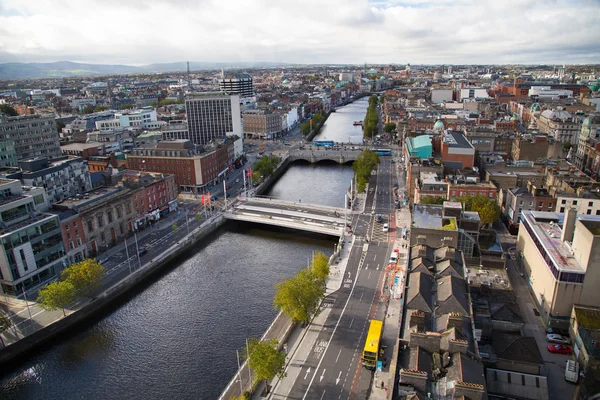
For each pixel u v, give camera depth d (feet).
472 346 264.31
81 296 433.07
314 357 346.33
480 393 210.59
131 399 326.85
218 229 652.48
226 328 408.26
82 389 338.95
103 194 576.61
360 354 348.79
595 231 346.13
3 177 573.74
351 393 307.99
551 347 336.49
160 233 609.83
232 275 512.22
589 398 267.39
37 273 467.93
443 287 330.95
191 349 379.55
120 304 453.58
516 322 341.00
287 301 358.84
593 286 339.16
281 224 632.79
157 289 482.69
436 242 428.56
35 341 387.34
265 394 309.01
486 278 409.69
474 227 479.00
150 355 373.61
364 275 476.54
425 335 253.03
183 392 331.77
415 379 222.28
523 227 469.98
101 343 391.86
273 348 308.40
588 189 566.36
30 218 477.36
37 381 348.59
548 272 370.73
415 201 650.84
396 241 565.12
